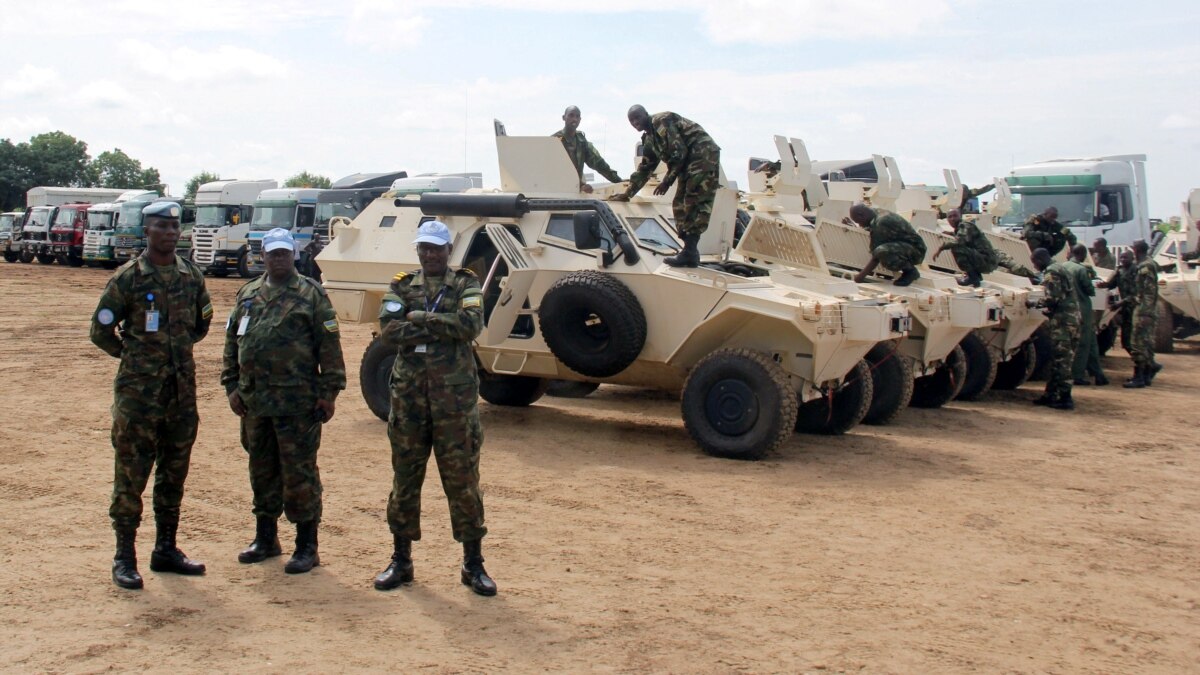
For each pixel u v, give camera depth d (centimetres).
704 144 939
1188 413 1219
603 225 962
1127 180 2369
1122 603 562
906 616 532
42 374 1337
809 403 1016
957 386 1193
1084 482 845
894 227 1144
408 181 2939
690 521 699
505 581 570
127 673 442
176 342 543
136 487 543
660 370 955
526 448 923
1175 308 1908
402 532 551
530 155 1080
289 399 560
